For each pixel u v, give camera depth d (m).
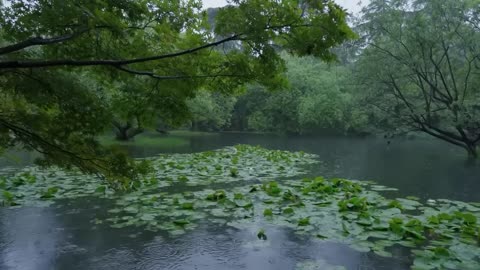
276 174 12.70
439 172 13.93
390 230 6.61
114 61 4.40
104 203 8.48
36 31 4.14
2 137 4.72
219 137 34.31
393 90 19.62
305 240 6.30
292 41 4.38
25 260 5.61
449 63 18.19
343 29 4.33
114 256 5.75
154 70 5.17
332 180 10.38
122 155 4.96
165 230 6.80
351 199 7.91
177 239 6.40
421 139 32.44
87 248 6.03
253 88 40.50
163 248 6.04
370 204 8.29
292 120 39.28
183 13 5.10
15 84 4.40
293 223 7.11
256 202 8.60
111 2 4.34
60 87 4.48
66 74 5.18
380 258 5.61
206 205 8.27
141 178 10.80
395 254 5.75
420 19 17.86
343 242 6.20
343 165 15.54
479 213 7.84
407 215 7.41
